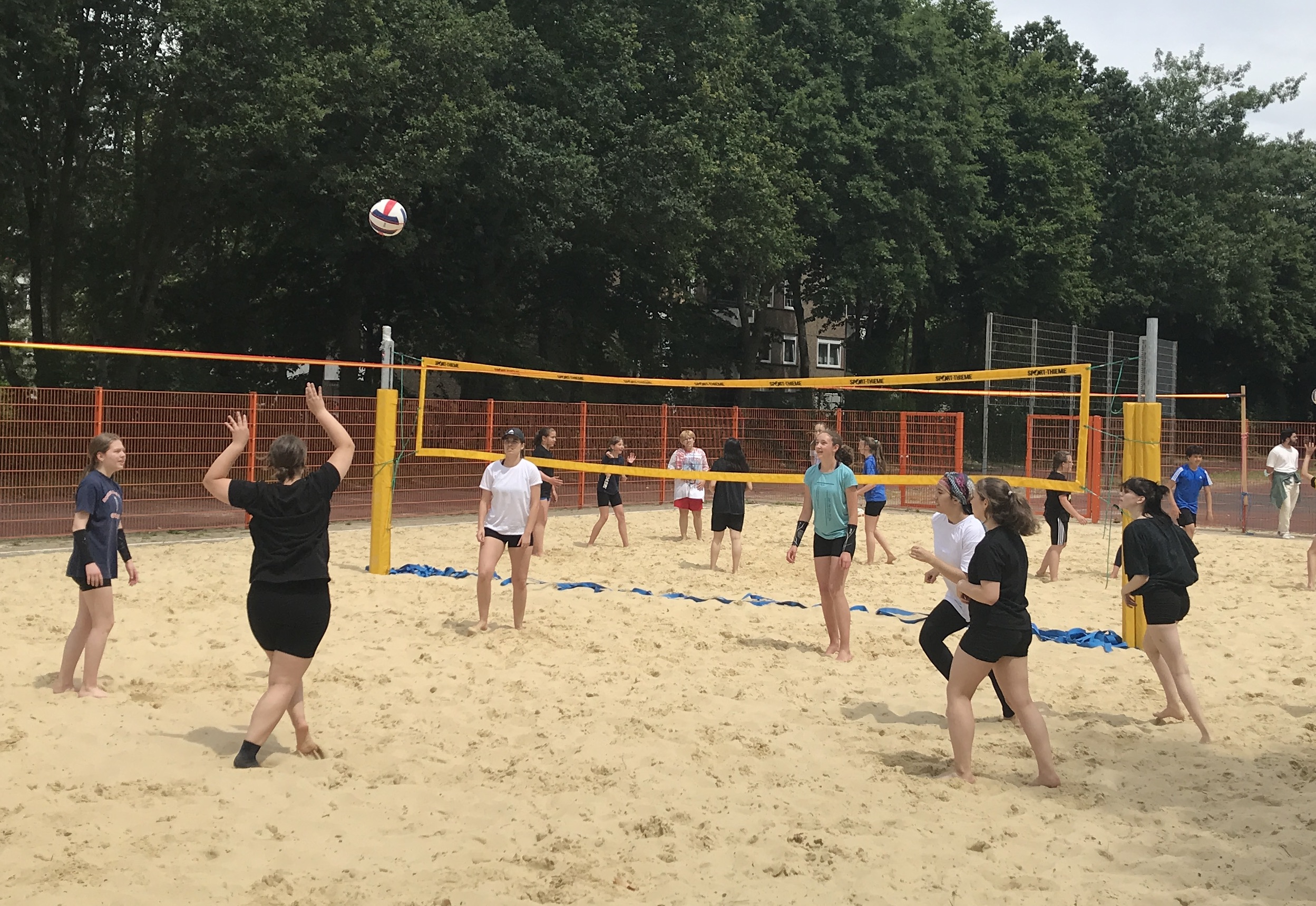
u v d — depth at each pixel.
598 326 28.12
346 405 16.25
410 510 16.66
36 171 18.25
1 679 6.22
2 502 12.42
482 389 25.42
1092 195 33.09
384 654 7.16
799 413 21.12
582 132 21.11
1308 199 44.38
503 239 23.19
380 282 24.73
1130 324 37.47
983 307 31.84
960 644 5.05
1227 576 12.00
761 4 27.20
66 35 16.05
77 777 4.74
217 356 10.88
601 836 4.23
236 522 14.67
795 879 3.86
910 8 29.56
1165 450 19.45
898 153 27.53
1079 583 11.36
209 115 17.38
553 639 7.74
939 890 3.80
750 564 12.27
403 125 19.20
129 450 13.56
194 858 3.92
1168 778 5.18
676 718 5.90
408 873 3.85
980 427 20.75
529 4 21.95
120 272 23.17
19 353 20.41
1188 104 39.06
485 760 5.20
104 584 5.96
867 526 12.50
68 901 3.50
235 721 5.63
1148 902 3.75
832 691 6.60
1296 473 16.55
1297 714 6.34
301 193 20.16
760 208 23.05
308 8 17.16
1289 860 4.11
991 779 5.09
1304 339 40.41
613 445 13.54
